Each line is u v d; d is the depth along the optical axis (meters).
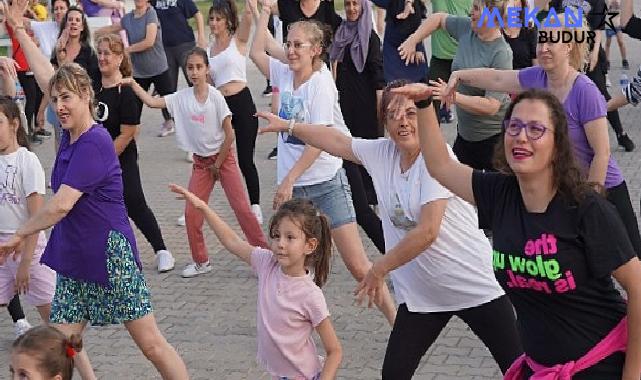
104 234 5.84
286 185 7.02
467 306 5.42
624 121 13.73
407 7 11.39
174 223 10.94
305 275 5.39
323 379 5.25
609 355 4.04
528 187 3.99
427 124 4.50
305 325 5.34
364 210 8.57
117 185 5.90
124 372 7.12
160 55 14.09
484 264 5.36
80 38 10.69
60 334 4.60
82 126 5.84
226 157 9.02
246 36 10.55
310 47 7.31
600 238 3.86
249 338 7.64
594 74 11.60
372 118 10.39
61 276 5.99
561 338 4.06
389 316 6.85
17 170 6.79
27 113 15.05
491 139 8.38
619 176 6.53
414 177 5.26
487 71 6.72
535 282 4.00
